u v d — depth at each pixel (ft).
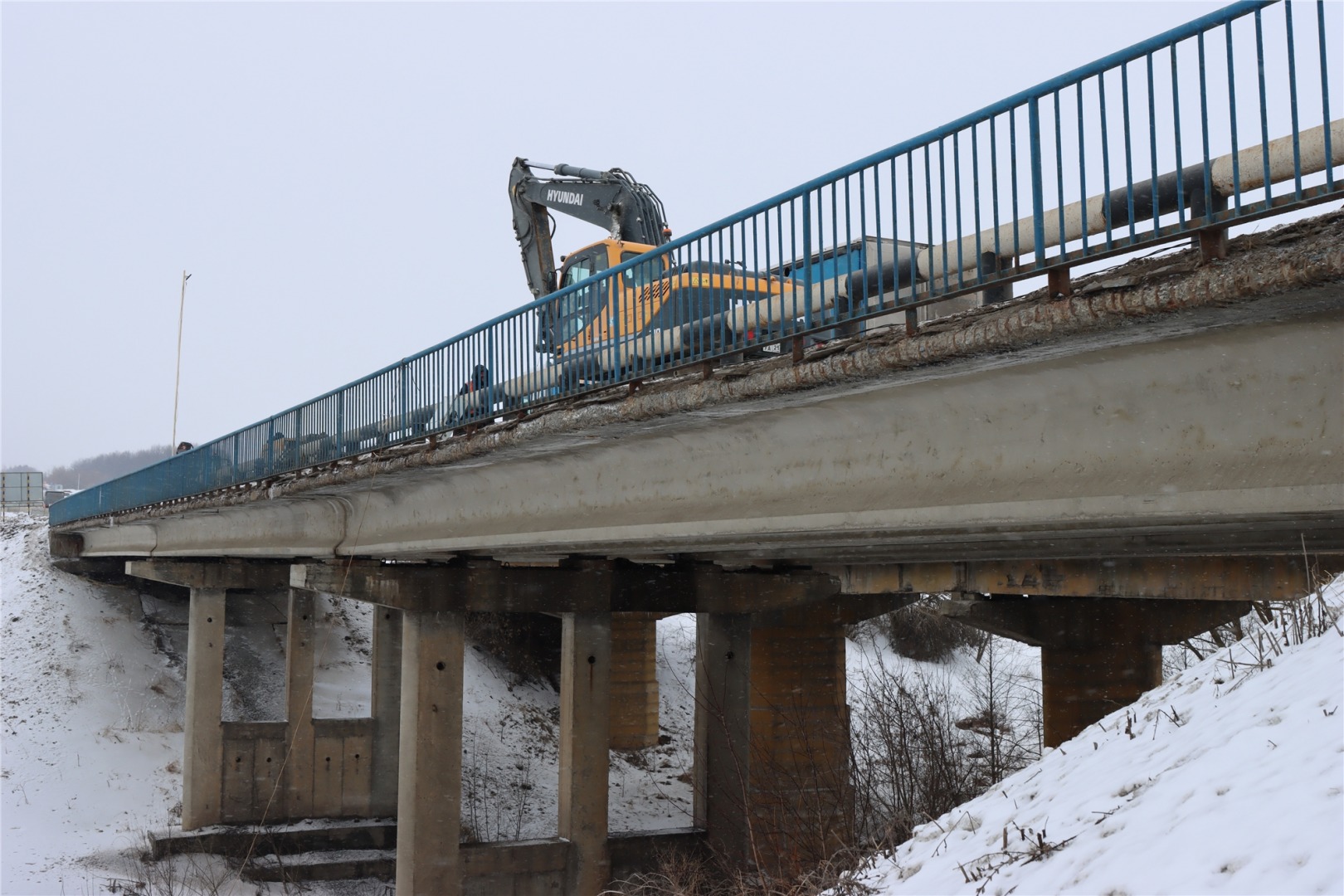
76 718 104.99
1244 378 20.47
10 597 128.77
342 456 58.03
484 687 119.96
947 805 60.59
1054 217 26.99
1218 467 20.94
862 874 31.19
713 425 34.24
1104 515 22.77
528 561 65.67
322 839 89.45
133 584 137.59
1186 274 19.03
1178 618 60.59
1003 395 25.21
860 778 69.05
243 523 82.12
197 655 90.74
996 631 62.23
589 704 65.46
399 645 96.43
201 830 88.12
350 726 94.43
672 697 130.82
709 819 70.13
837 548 42.27
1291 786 19.31
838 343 26.73
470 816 92.43
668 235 75.87
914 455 28.07
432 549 56.70
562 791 66.03
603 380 36.78
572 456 42.70
